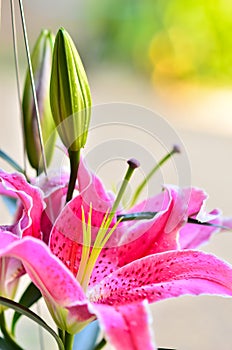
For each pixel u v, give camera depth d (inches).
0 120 125.0
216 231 29.7
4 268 28.3
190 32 194.7
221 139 142.1
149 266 26.1
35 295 28.3
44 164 27.5
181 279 25.7
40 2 198.2
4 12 165.3
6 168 77.2
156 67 199.5
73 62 26.1
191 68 195.5
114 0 203.0
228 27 190.1
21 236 25.5
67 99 26.1
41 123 30.1
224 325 74.9
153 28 200.1
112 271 27.7
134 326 23.0
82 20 204.5
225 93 187.8
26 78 30.3
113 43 204.2
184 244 29.6
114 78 193.2
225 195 109.4
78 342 29.6
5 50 166.7
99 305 24.3
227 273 25.7
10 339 29.4
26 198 26.0
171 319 75.4
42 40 30.3
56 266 23.1
